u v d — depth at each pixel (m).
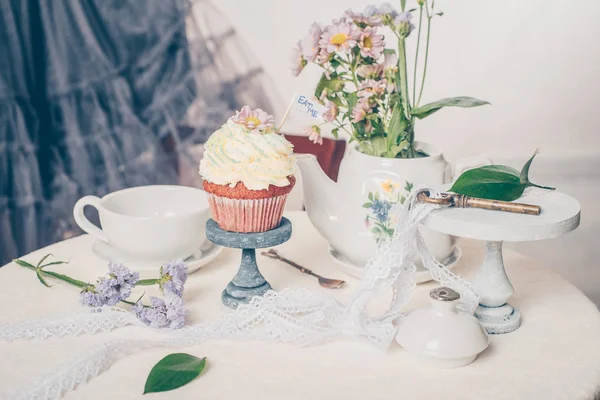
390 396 0.66
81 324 0.79
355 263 0.95
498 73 1.48
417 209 0.78
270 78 1.61
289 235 0.85
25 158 1.63
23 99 1.60
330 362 0.73
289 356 0.75
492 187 0.79
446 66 1.50
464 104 0.89
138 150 1.66
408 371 0.71
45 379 0.68
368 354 0.75
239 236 0.83
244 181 0.80
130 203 1.02
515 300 0.89
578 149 1.50
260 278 0.88
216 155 0.81
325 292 0.91
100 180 1.67
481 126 1.52
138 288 0.92
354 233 0.92
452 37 1.48
